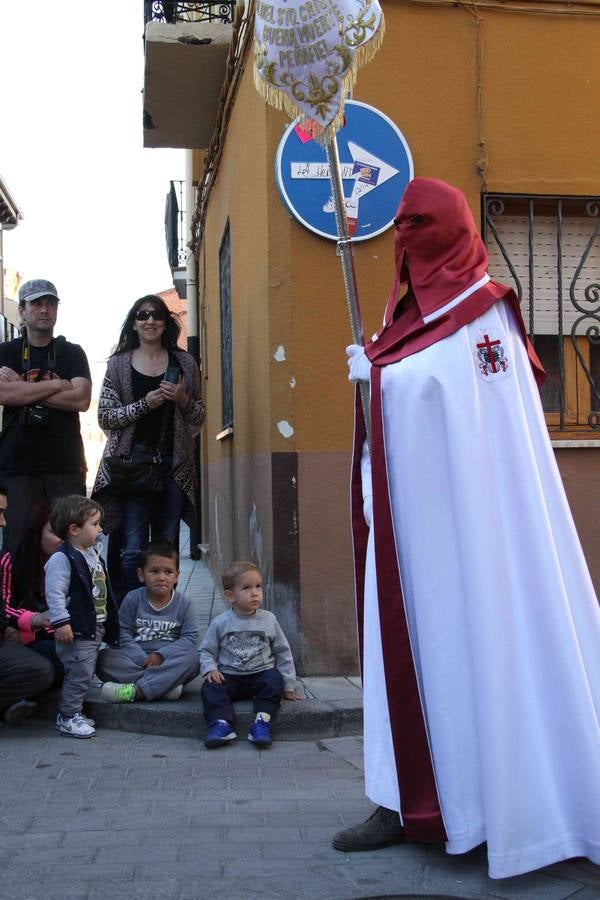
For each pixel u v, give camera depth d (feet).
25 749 15.19
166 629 17.08
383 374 10.43
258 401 19.57
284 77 11.30
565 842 9.59
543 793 9.61
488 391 10.09
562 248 19.25
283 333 17.75
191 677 16.70
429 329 10.24
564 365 19.11
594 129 18.81
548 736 9.83
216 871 10.17
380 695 10.50
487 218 18.78
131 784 13.32
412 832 9.88
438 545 10.03
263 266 18.43
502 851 9.32
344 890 9.65
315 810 12.14
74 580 16.02
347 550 17.75
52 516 16.39
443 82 18.25
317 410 17.74
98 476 20.17
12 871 10.23
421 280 10.43
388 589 10.20
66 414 19.98
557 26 18.62
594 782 9.50
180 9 23.93
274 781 13.42
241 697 16.05
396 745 10.04
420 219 10.30
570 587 10.22
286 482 17.67
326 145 11.16
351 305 11.14
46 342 20.29
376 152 17.80
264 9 11.32
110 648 16.88
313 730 15.60
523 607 9.93
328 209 17.70
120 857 10.59
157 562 17.01
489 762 9.45
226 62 23.30
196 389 21.01
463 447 9.86
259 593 15.99
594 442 18.45
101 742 15.60
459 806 9.75
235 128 22.88
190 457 20.84
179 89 25.20
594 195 18.75
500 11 18.42
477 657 9.63
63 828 11.53
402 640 10.12
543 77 18.61
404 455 10.23
